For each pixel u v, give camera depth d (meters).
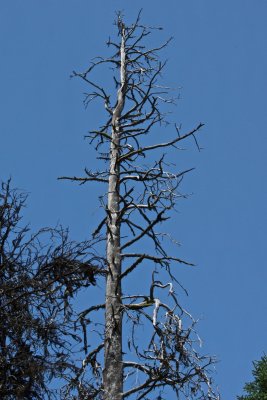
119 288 14.34
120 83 17.88
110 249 14.85
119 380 13.31
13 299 12.44
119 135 16.98
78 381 12.66
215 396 12.55
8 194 13.11
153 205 14.70
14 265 12.79
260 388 25.55
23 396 11.83
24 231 12.97
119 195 15.77
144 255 14.43
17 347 12.13
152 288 13.78
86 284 13.05
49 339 12.45
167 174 15.00
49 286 12.73
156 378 12.63
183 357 12.73
